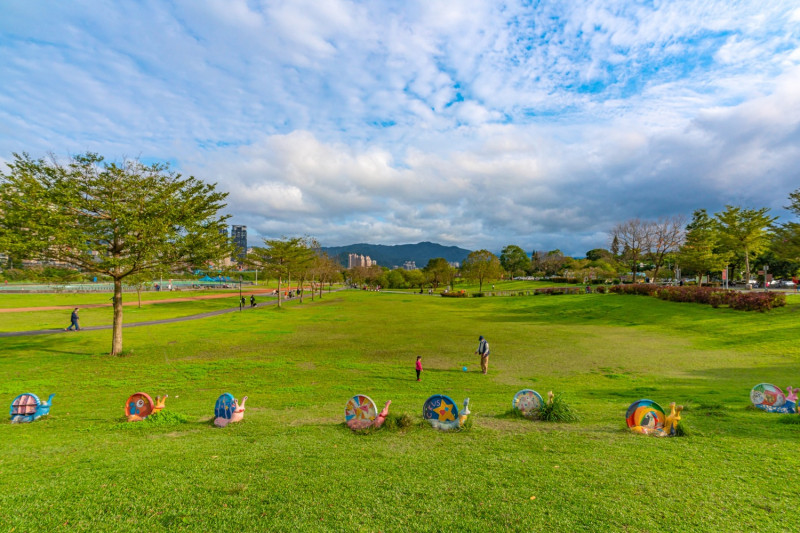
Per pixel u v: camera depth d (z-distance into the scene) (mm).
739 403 11430
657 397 12906
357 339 27188
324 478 5965
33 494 5410
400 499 5312
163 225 19844
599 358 20812
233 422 9547
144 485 5730
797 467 6199
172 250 21016
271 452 7207
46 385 15305
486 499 5273
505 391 14398
